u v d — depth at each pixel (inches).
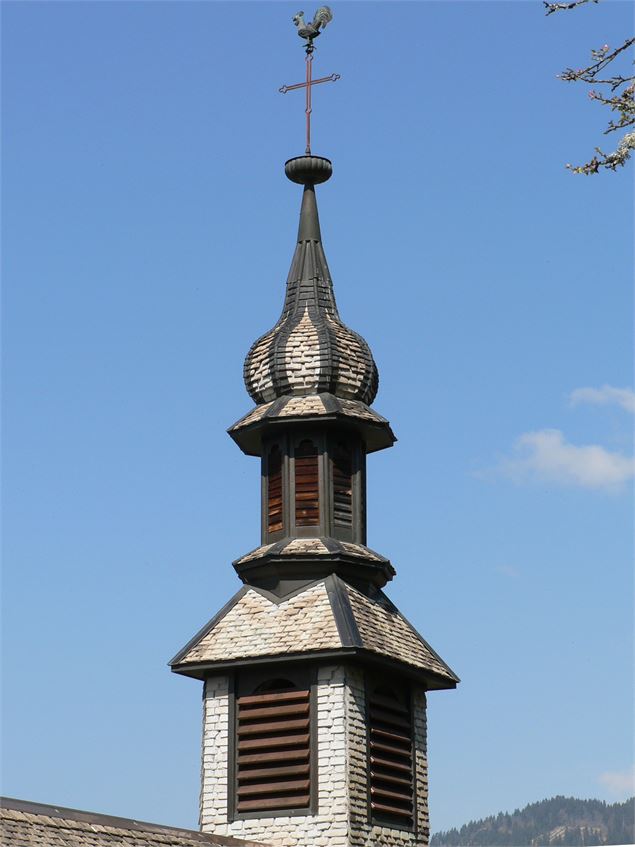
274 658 2209.6
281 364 2381.9
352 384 2391.7
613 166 1453.0
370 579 2343.8
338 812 2143.2
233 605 2313.0
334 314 2452.0
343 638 2193.7
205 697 2266.2
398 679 2305.6
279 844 2156.7
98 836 1834.4
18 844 1724.9
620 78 1453.0
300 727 2203.5
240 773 2214.6
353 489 2370.8
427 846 2281.0
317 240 2498.8
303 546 2306.8
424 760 2320.4
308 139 2519.7
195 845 1962.4
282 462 2359.7
